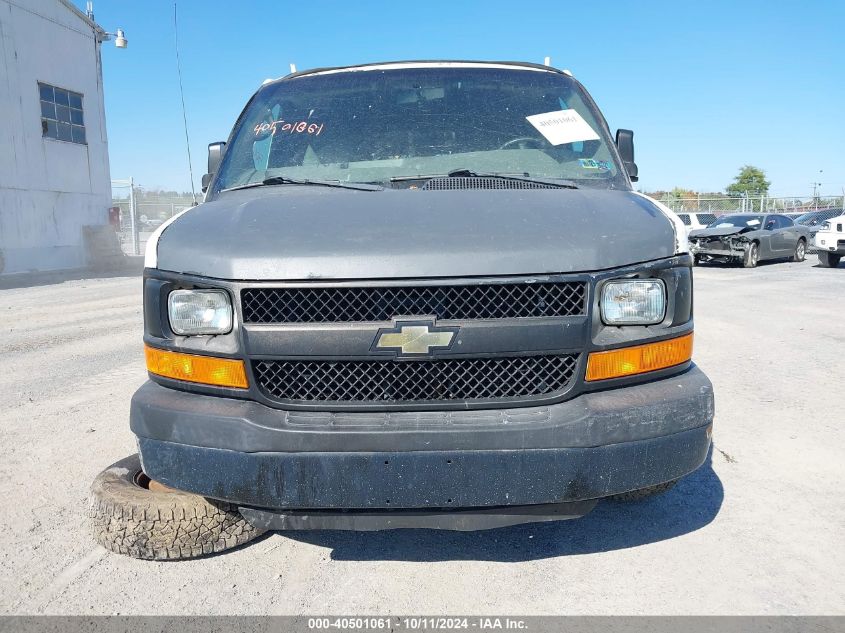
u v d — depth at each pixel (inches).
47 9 857.5
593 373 96.8
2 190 793.6
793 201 1493.6
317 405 95.4
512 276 94.4
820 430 181.8
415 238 97.3
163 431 98.7
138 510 115.4
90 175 941.2
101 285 661.9
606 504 139.6
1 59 789.2
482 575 112.1
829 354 278.2
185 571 114.2
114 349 310.3
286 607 103.4
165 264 103.1
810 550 119.0
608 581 109.8
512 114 145.6
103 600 105.6
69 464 163.0
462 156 137.1
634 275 99.1
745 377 241.0
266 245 98.4
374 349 93.5
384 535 126.7
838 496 140.8
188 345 99.7
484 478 93.1
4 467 161.0
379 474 93.0
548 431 93.0
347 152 139.4
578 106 150.0
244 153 144.3
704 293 508.1
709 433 102.7
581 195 116.0
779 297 479.8
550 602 104.0
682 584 108.7
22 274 806.5
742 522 130.0
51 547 122.7
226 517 117.3
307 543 124.0
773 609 101.6
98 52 959.6
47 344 324.5
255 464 94.3
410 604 103.9
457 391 95.9
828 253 762.8
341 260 94.7
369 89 152.8
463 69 157.0
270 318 96.0
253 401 97.5
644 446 96.0
